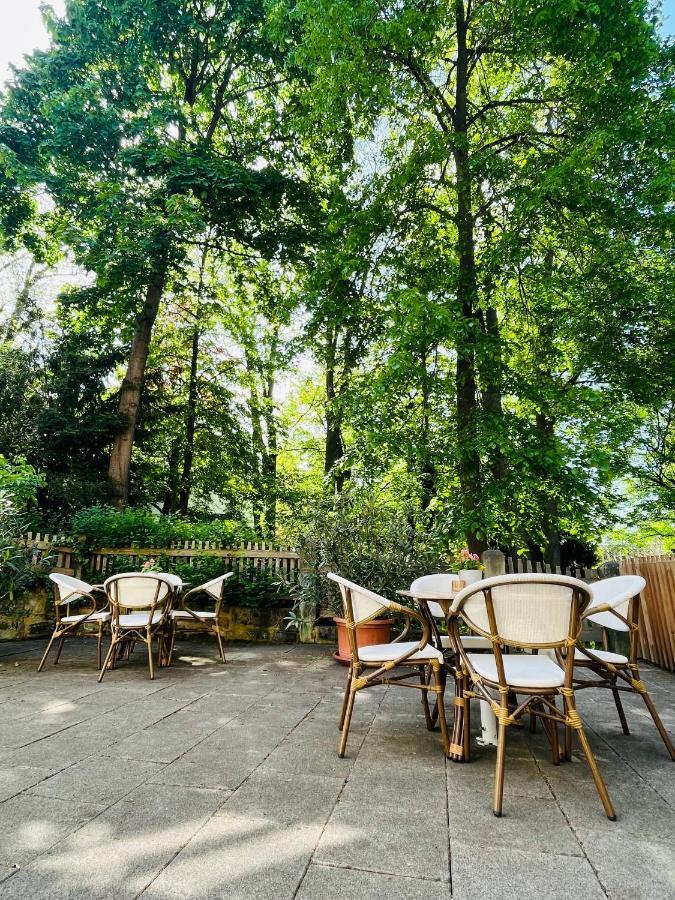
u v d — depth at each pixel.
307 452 17.31
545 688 2.27
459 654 2.70
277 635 7.09
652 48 7.60
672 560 5.15
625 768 2.58
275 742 2.95
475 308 8.52
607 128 7.33
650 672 5.11
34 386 11.02
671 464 11.15
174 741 2.96
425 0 8.16
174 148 10.79
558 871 1.68
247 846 1.82
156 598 4.72
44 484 6.84
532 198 7.20
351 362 10.66
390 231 9.20
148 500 13.12
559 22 7.34
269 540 7.97
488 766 2.60
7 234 12.41
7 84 11.06
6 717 3.43
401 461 8.66
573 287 8.14
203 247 14.20
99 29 11.30
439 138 8.26
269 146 13.68
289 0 9.46
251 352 15.67
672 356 8.17
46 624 7.38
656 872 1.68
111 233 10.89
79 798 2.21
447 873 1.67
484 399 9.44
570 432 8.58
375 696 4.05
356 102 8.77
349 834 1.91
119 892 1.56
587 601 2.27
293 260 12.52
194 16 12.11
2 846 1.82
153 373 14.27
